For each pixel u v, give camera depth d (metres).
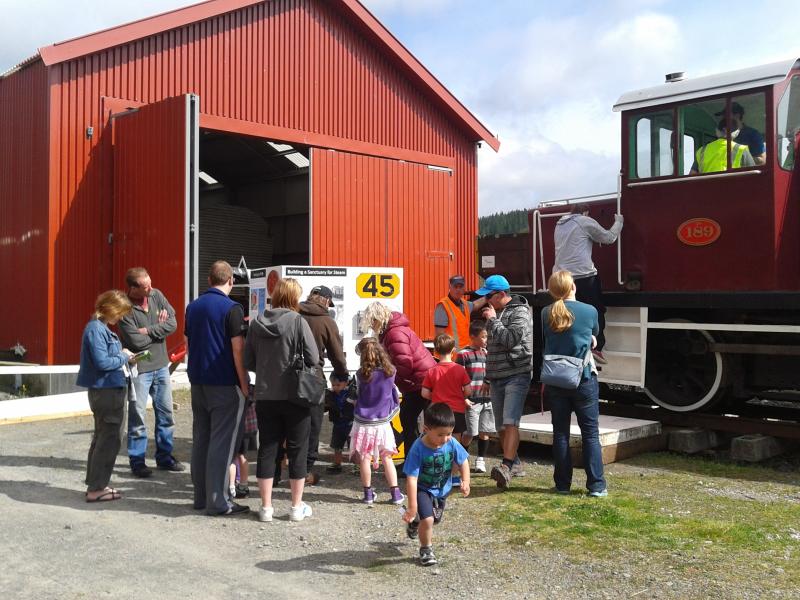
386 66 16.50
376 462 6.08
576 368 5.89
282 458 6.69
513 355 6.35
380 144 16.23
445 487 4.64
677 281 8.00
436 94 17.06
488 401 6.95
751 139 7.41
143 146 11.92
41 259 12.25
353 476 7.00
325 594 4.08
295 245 17.56
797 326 7.19
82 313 12.37
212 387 5.69
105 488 6.04
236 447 5.81
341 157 14.61
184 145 11.02
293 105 14.82
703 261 7.79
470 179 18.16
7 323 13.50
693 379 8.19
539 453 7.82
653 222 8.18
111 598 4.00
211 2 13.51
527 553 4.67
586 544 4.81
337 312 7.86
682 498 5.98
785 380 7.96
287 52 14.78
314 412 6.71
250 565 4.54
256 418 6.07
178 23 13.12
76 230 12.27
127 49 12.73
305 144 14.90
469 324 7.33
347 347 7.89
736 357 8.12
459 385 6.26
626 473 6.89
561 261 8.14
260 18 14.38
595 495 5.99
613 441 7.31
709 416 7.86
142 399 6.84
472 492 6.22
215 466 5.64
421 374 6.51
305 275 7.82
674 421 8.11
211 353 5.66
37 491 6.25
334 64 15.55
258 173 18.09
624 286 8.41
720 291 7.61
